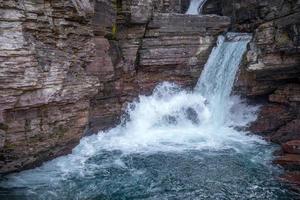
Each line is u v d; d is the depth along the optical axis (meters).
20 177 12.75
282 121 17.62
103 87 16.70
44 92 12.28
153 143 16.73
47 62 12.33
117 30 18.06
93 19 15.42
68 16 13.30
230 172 13.69
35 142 12.80
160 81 19.94
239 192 12.22
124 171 13.70
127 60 18.50
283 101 18.22
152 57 19.20
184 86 20.52
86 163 14.29
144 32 18.88
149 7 18.44
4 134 11.33
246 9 23.03
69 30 13.55
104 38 16.31
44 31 12.38
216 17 20.72
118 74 18.05
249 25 22.50
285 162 14.16
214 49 20.91
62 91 13.21
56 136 13.64
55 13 12.91
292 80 18.53
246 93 19.16
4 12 10.71
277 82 18.75
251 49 18.44
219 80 19.86
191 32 20.05
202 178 13.22
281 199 11.79
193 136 17.69
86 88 14.51
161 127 18.95
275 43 17.47
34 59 11.57
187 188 12.50
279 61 17.69
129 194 12.08
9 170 12.54
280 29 17.34
